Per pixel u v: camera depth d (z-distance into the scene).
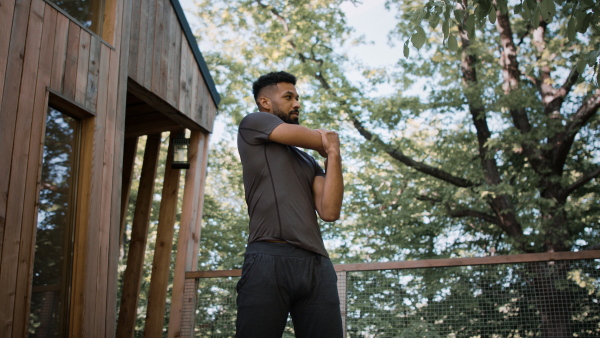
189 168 5.24
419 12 2.41
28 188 2.89
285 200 1.69
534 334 3.67
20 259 2.79
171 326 4.48
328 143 1.73
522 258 3.39
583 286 3.46
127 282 5.11
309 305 1.65
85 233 3.36
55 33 3.20
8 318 2.69
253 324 1.59
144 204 5.30
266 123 1.76
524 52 10.29
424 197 10.59
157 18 4.55
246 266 1.66
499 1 2.51
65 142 3.35
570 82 9.23
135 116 5.40
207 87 5.47
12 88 2.83
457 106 10.29
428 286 4.00
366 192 11.51
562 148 9.05
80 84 3.40
